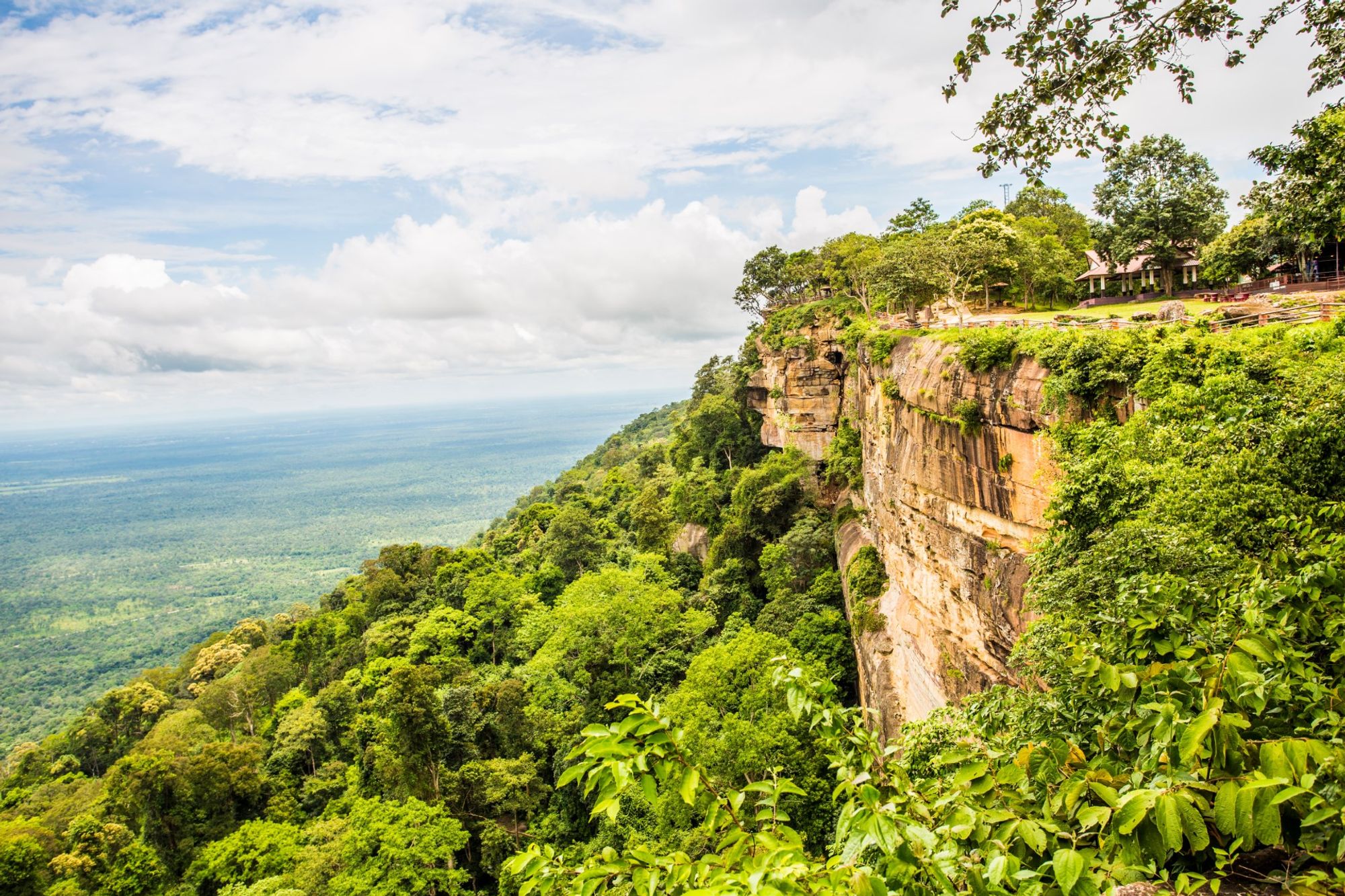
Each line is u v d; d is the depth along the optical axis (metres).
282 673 71.12
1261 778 4.14
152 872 39.81
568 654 53.31
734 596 56.66
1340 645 6.33
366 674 58.28
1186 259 48.72
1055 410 21.55
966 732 10.13
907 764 12.11
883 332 41.22
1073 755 5.64
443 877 35.53
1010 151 11.24
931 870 4.31
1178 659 6.46
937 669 31.17
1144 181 47.94
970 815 4.69
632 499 87.44
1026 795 5.43
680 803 31.25
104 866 39.69
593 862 4.88
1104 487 15.68
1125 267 51.31
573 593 56.66
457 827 36.88
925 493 30.97
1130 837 4.38
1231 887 4.89
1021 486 23.52
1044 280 53.38
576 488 109.56
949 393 27.75
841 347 61.66
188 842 43.12
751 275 90.25
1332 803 4.21
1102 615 7.35
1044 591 14.52
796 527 55.62
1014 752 6.50
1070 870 3.97
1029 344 23.41
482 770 41.56
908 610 34.81
